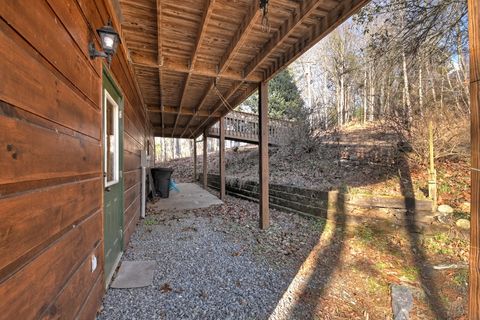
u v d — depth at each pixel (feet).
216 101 19.36
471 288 3.00
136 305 6.72
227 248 11.05
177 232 13.33
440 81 17.07
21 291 2.88
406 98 17.48
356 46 40.40
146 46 10.70
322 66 52.80
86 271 5.27
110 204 8.06
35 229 3.22
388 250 10.84
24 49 3.01
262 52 10.90
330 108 29.71
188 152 87.66
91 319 5.66
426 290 7.93
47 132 3.57
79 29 4.93
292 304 7.16
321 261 9.95
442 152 15.19
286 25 8.90
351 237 12.32
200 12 8.33
